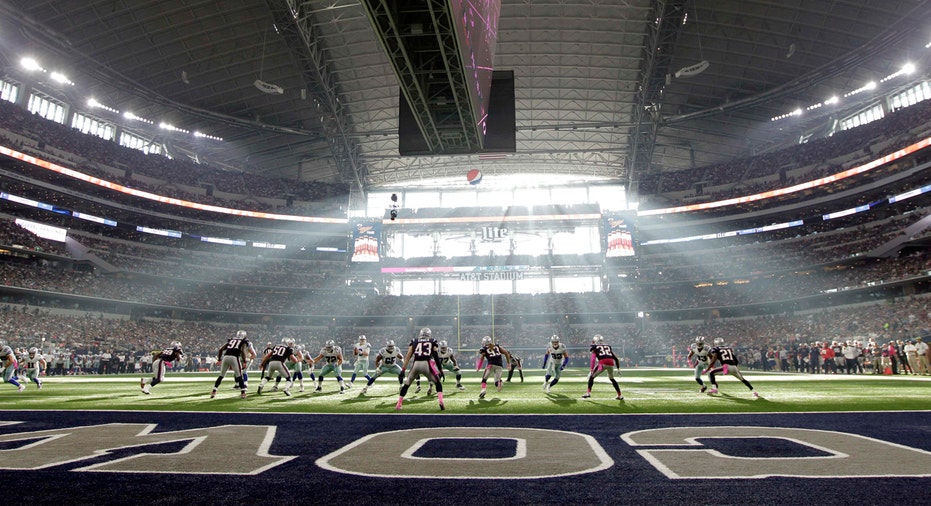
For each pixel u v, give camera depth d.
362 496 4.29
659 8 37.69
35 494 4.29
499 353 16.97
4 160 44.53
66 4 37.38
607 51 45.28
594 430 7.77
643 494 4.29
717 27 41.25
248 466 5.39
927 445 6.36
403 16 21.72
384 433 7.59
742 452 6.00
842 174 48.56
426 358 11.21
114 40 41.19
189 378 28.19
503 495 4.30
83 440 6.96
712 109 49.16
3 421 8.96
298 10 38.22
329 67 46.19
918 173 43.47
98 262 49.75
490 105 30.91
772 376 26.48
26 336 40.19
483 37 24.81
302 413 10.25
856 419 8.80
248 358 15.17
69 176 47.59
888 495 4.19
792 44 39.84
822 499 4.10
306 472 5.13
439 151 31.17
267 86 39.41
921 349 25.83
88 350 41.53
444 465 5.43
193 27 40.81
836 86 47.25
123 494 4.31
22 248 44.12
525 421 8.88
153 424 8.55
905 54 42.19
